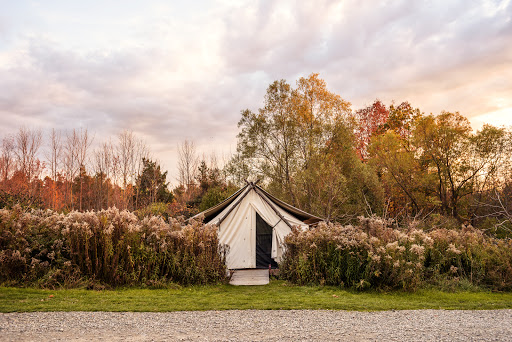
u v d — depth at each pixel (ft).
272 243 46.14
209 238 36.52
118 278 29.50
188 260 33.73
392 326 19.86
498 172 86.89
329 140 92.89
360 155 120.78
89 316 20.12
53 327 17.71
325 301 26.84
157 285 30.58
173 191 124.06
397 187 92.79
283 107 96.84
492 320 21.80
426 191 91.66
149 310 22.26
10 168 105.60
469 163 89.10
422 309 25.05
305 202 94.32
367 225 37.76
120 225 31.35
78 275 28.71
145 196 99.91
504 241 41.14
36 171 108.47
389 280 31.65
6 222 28.19
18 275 27.35
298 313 22.89
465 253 36.86
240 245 45.88
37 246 28.99
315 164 86.12
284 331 18.47
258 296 28.99
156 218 34.47
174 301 25.30
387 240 34.83
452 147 89.51
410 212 88.28
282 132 96.68
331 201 80.43
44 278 27.25
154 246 32.17
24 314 19.77
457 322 21.11
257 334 17.81
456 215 89.15
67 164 111.04
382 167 93.91
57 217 31.96
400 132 118.93
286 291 31.86
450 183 90.79
